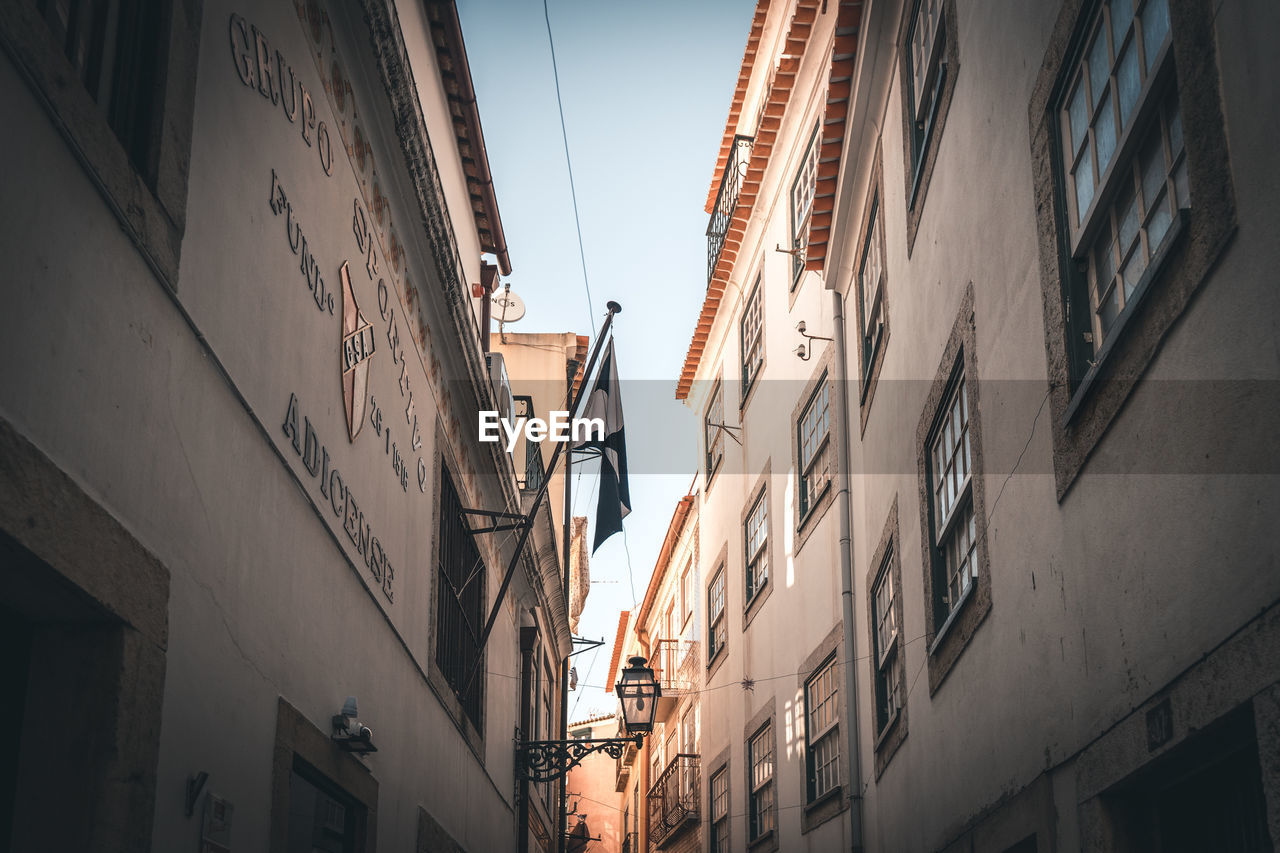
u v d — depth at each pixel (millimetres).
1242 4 3555
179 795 4270
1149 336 4363
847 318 12430
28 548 3182
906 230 9188
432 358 9508
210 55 4688
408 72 7410
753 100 19016
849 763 11508
